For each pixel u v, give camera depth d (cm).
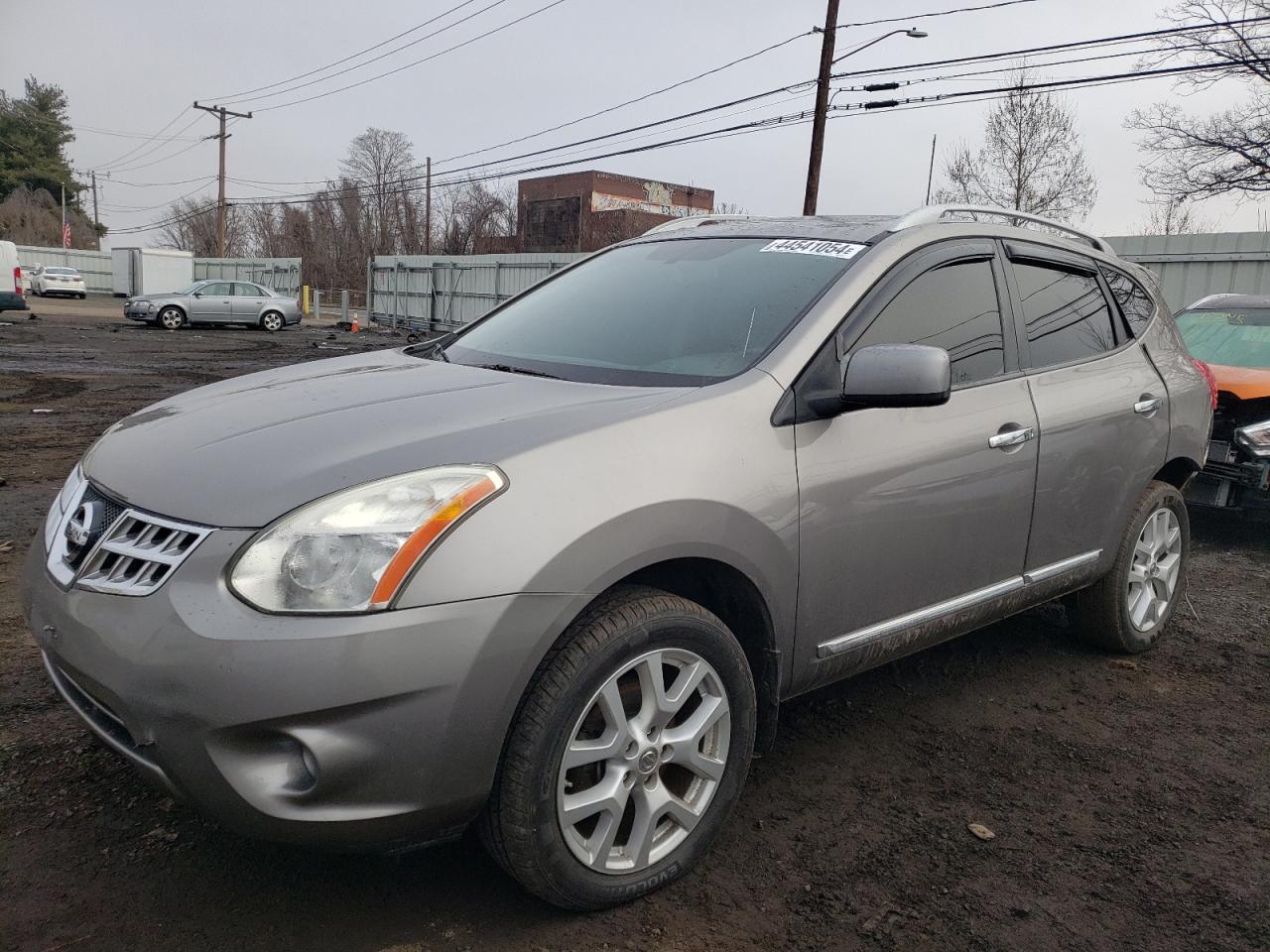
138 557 207
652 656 231
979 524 318
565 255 2634
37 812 265
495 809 214
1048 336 360
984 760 326
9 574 462
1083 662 420
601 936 227
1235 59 1931
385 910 232
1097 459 369
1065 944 233
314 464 212
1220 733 357
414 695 195
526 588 205
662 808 239
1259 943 237
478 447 217
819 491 264
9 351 1756
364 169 6769
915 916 241
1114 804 301
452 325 3070
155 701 193
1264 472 616
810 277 303
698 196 6381
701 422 246
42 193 8488
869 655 294
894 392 251
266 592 193
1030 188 3338
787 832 276
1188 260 1463
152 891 235
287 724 189
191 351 1989
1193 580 567
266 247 7525
